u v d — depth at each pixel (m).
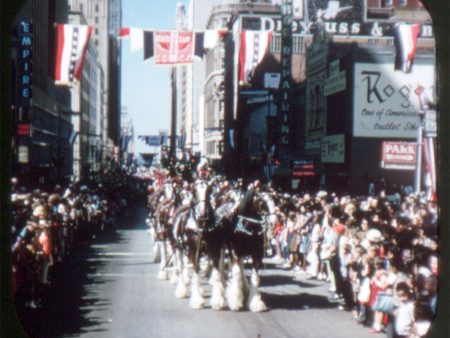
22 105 51.62
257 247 20.92
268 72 108.50
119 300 22.72
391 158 37.91
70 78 28.41
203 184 21.73
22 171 52.22
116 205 67.75
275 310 21.03
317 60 69.00
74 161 119.31
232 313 20.61
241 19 116.44
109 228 58.16
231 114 121.75
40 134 80.75
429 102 32.78
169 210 26.77
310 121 71.12
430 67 57.81
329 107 64.56
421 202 27.02
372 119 57.53
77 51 28.42
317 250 28.08
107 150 176.12
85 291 24.58
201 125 198.75
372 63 57.75
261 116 92.25
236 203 21.28
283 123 74.56
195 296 21.45
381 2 102.62
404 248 16.88
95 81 166.50
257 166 74.44
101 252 38.62
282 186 62.84
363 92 57.81
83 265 32.56
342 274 21.38
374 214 23.06
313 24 110.44
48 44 93.56
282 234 34.16
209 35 29.14
